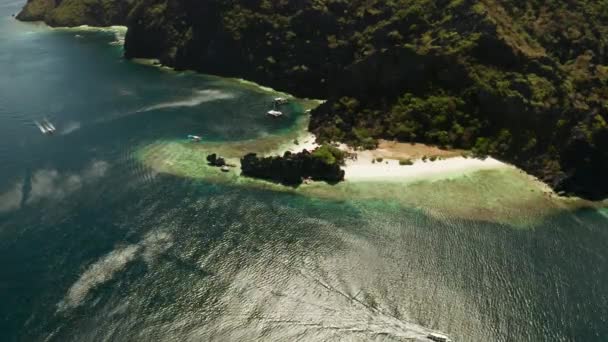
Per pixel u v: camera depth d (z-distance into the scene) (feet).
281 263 285.43
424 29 464.65
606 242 303.48
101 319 252.21
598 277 276.21
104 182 365.81
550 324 248.93
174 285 271.08
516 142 384.88
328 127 426.92
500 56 418.51
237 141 423.23
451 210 329.52
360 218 322.14
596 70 432.25
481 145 392.27
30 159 399.65
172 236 307.58
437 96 422.82
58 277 277.64
